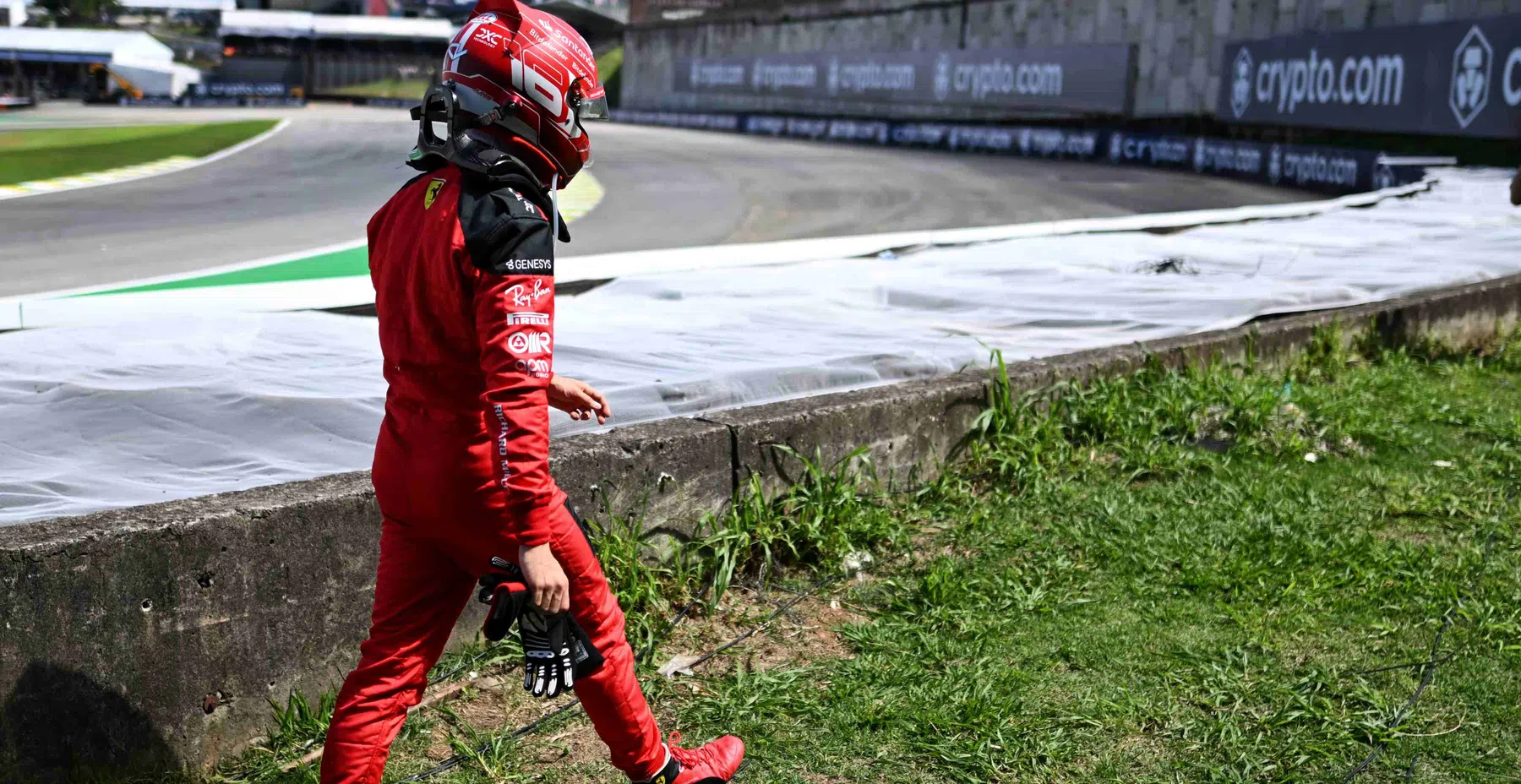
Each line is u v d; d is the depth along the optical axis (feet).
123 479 10.52
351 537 9.61
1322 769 9.16
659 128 149.48
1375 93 67.15
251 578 9.01
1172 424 16.92
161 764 8.66
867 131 123.03
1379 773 9.10
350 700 7.13
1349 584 12.56
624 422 13.29
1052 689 10.35
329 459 11.57
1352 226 34.83
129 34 208.33
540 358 6.39
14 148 87.04
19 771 8.00
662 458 11.85
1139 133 91.35
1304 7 80.79
